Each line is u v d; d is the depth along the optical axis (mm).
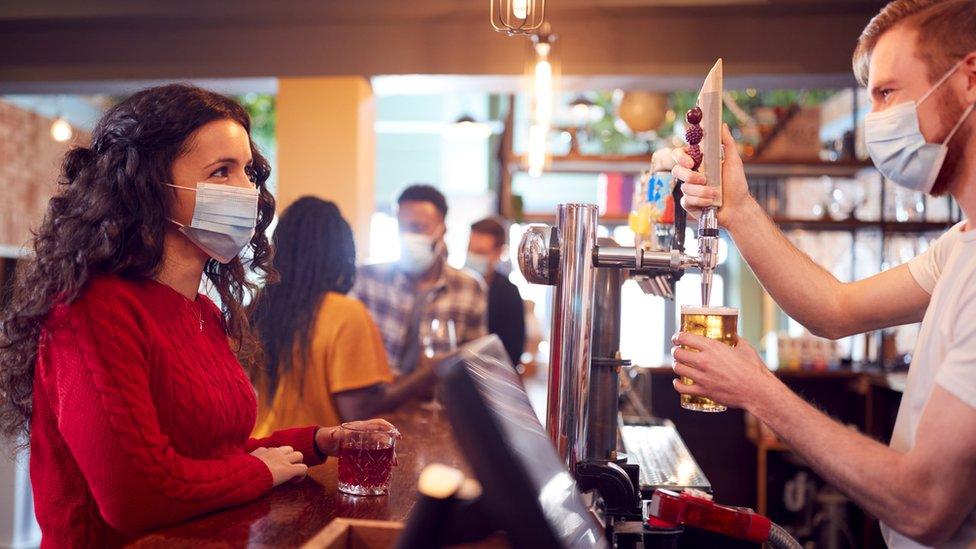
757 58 4840
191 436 1426
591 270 1332
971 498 1175
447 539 921
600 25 4887
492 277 4426
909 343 5582
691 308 1339
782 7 4703
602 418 1412
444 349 2822
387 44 4984
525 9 1756
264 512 1315
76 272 1346
